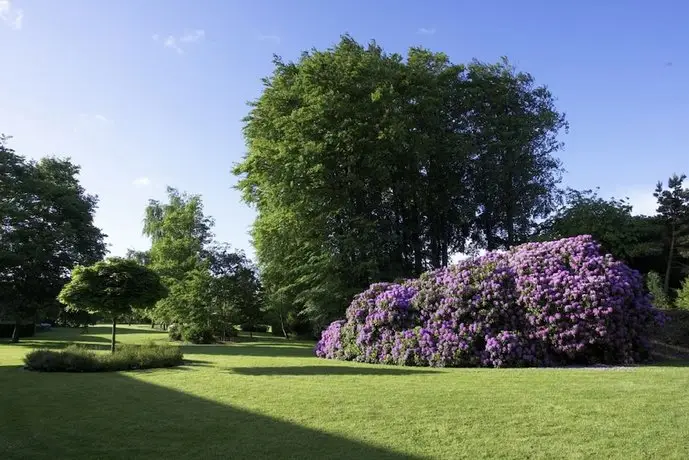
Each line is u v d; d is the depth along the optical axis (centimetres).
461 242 3350
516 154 2905
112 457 469
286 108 2753
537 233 3142
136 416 631
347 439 509
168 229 4150
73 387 888
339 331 1595
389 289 1543
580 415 588
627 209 3062
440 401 684
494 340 1212
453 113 3081
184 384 908
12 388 881
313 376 1005
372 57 2686
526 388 780
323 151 2514
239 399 733
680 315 1473
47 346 2656
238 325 4697
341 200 2633
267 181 2625
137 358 1255
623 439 490
